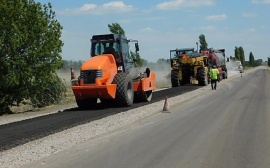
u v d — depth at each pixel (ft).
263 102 56.59
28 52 56.24
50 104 70.38
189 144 28.14
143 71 57.62
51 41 59.16
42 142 30.78
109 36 54.49
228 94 71.56
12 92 58.54
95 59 51.52
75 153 26.35
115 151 26.58
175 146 27.61
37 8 59.57
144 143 28.99
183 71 105.60
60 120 42.65
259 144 27.81
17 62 54.90
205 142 28.71
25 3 57.72
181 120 40.11
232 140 29.32
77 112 50.08
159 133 32.99
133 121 40.19
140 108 51.39
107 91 49.42
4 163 24.45
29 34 56.49
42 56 57.72
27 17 56.65
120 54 54.80
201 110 48.06
